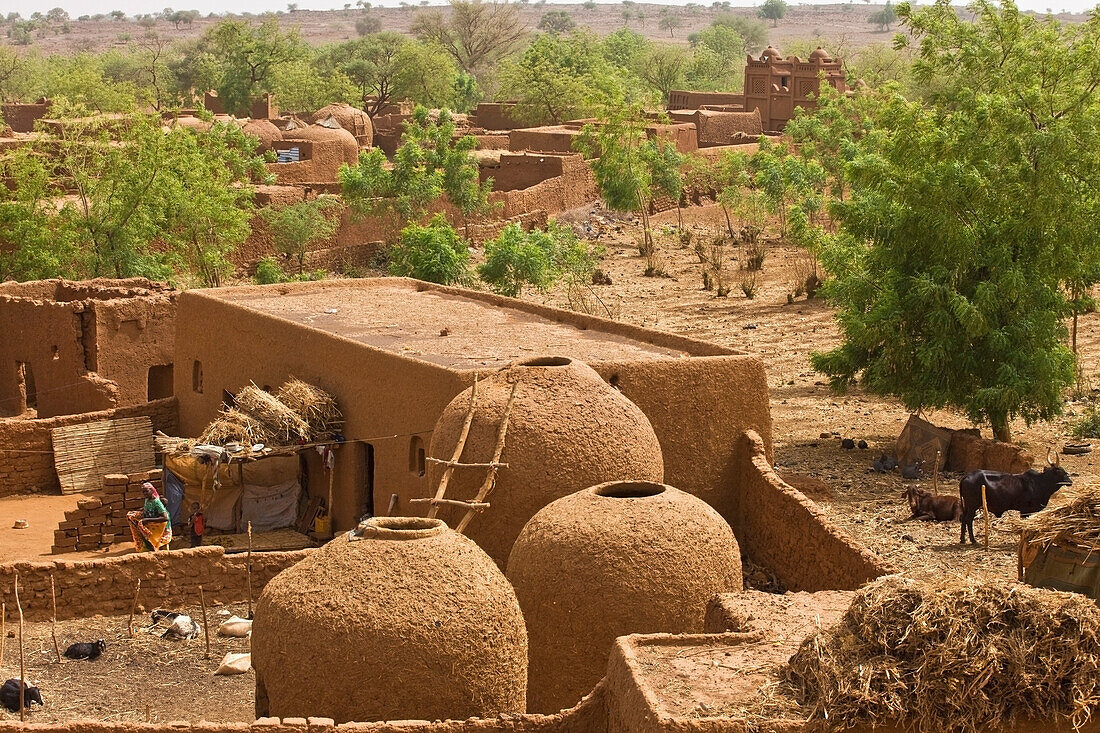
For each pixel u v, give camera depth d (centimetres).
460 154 4284
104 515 1862
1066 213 2062
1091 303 2322
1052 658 799
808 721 795
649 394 1578
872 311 2145
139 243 3319
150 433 2294
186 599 1477
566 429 1284
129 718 1198
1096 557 1069
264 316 2022
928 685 791
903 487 1939
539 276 3469
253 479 1898
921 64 2250
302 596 989
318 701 967
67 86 7031
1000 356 2102
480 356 1706
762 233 4797
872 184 2197
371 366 1734
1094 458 2058
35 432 2208
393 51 9250
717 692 841
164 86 9881
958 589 824
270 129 5341
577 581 1090
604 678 938
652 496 1155
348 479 1798
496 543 1276
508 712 991
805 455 2161
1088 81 2131
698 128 6253
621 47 9969
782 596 1055
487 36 11162
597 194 5075
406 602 980
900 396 2222
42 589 1434
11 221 3180
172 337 2603
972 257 2116
